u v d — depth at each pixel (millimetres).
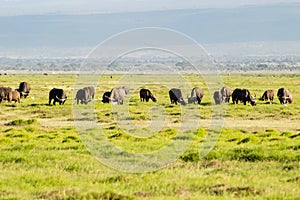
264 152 43969
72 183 34031
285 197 29688
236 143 53125
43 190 31828
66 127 72438
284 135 61156
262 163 40906
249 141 54344
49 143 52938
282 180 34844
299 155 42219
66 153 45688
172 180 35031
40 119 84312
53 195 30219
